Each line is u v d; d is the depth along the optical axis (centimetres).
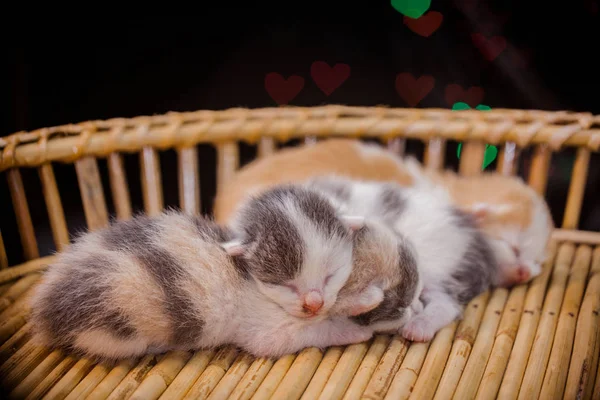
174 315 35
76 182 63
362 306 36
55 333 35
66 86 61
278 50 72
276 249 35
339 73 66
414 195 42
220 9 66
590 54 58
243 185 46
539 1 58
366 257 37
